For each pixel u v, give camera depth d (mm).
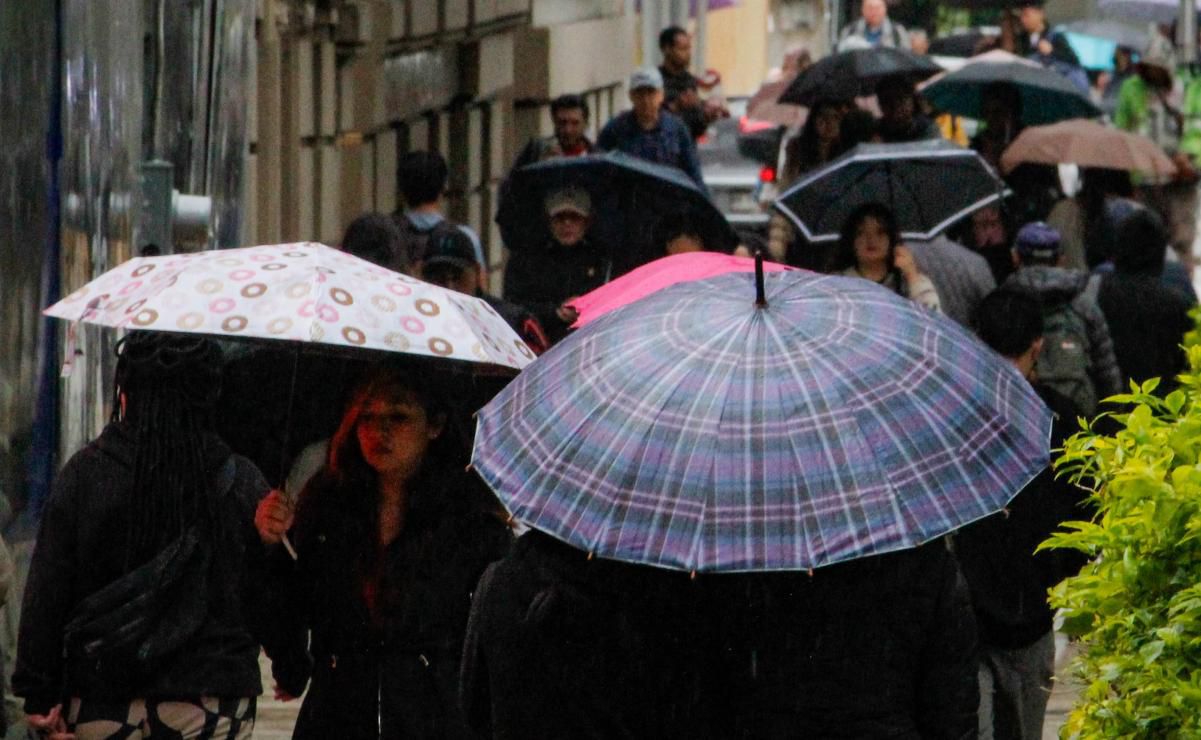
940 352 13078
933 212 34875
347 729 16594
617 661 13227
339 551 16562
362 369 17516
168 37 32000
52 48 26094
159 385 16203
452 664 16625
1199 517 12352
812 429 12625
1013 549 18312
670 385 12891
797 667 12930
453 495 16594
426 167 32500
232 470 16500
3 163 24484
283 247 16719
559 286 33438
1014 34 69438
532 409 13297
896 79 41594
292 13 41125
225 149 34562
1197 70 60375
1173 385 31781
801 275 13844
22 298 25172
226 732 16391
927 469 12555
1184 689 11969
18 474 24906
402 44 51656
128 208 28516
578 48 71438
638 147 44562
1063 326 28797
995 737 18969
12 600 23328
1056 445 19375
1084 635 13477
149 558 16219
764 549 12328
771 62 104562
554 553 13391
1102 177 43562
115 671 16141
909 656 13008
